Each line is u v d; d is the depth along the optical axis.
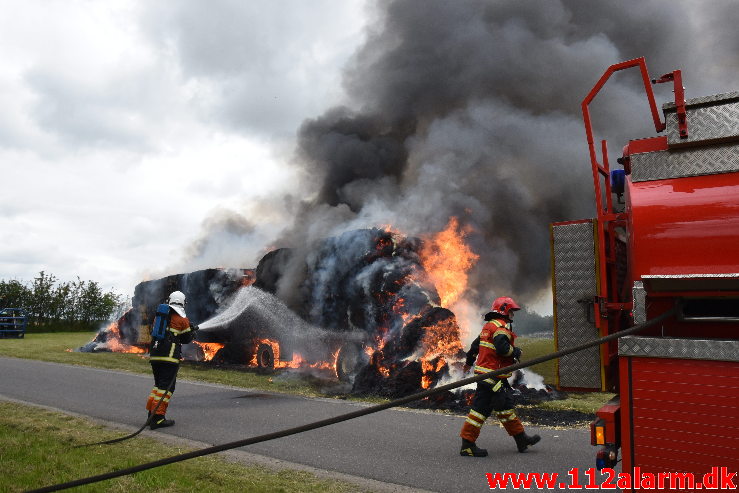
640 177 3.16
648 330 3.00
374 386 9.51
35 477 4.33
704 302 2.95
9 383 10.29
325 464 5.05
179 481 4.32
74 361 14.16
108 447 5.49
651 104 3.56
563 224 3.88
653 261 2.97
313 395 9.26
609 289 3.79
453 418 7.15
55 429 6.34
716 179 2.92
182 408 7.99
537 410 7.48
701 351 2.77
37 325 32.09
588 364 3.71
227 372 12.45
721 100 2.95
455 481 4.56
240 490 4.17
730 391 2.69
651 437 2.88
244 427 6.69
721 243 2.80
